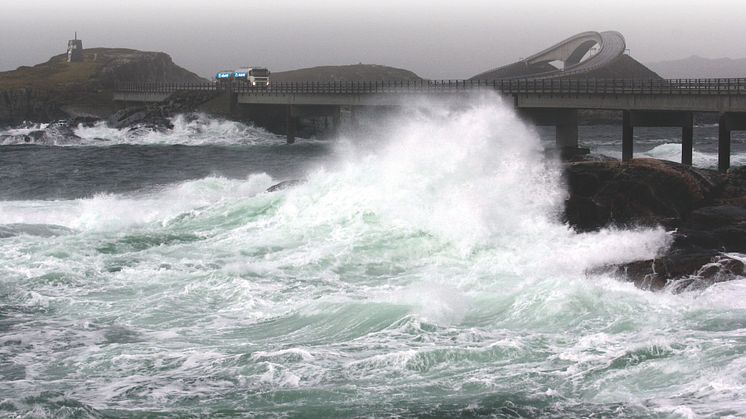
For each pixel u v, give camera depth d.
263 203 45.62
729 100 77.88
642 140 156.50
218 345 26.67
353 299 30.52
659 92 85.75
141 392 22.83
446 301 29.11
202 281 33.69
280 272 34.84
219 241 41.06
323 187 43.47
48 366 25.09
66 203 55.53
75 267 36.12
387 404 21.75
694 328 26.08
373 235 38.41
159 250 39.62
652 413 20.66
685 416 20.20
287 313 29.62
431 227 38.25
